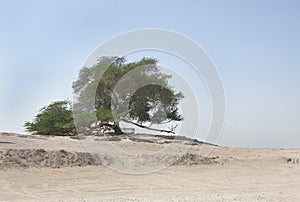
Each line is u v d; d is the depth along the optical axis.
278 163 28.23
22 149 23.64
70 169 22.41
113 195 17.69
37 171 21.53
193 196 17.02
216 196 16.92
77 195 17.59
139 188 19.47
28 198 16.77
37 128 40.09
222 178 22.69
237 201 15.46
